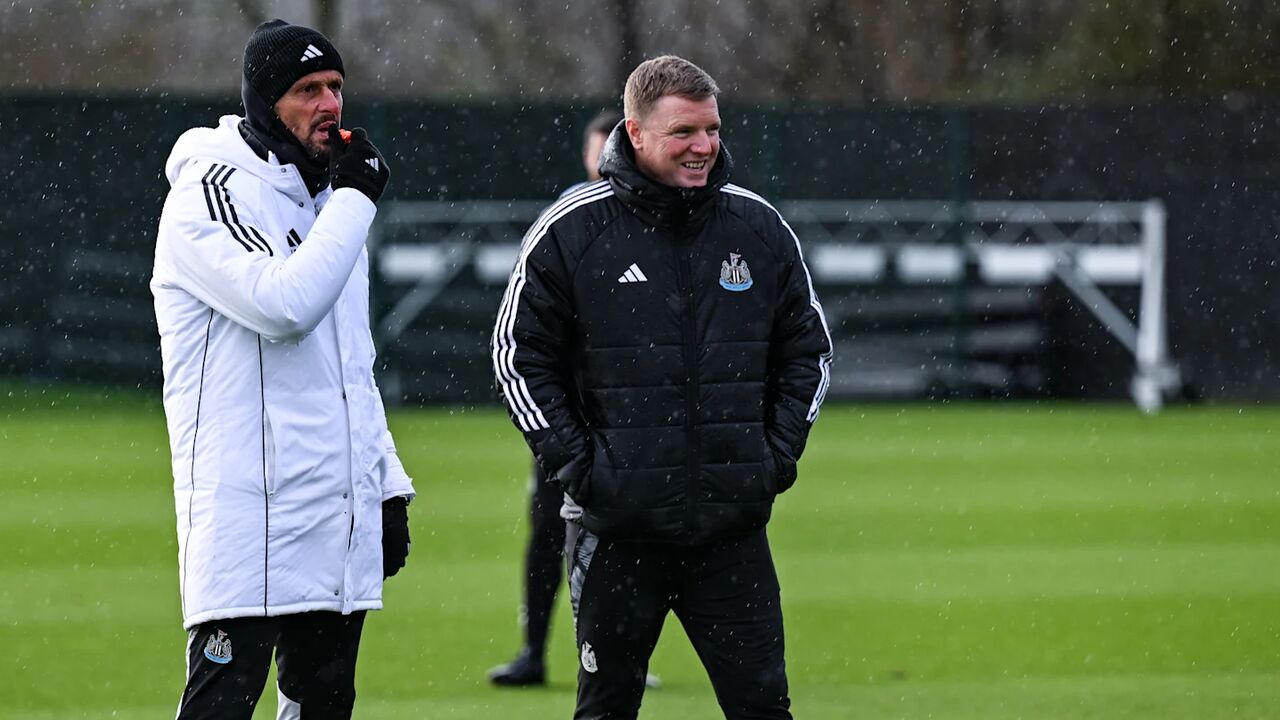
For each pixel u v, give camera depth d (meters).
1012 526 41.66
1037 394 74.31
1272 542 39.41
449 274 71.12
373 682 26.27
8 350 72.00
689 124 16.50
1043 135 73.62
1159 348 72.88
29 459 52.88
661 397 16.86
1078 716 23.75
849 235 74.00
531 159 71.44
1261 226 72.88
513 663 26.28
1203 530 41.06
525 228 71.56
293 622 16.67
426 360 71.06
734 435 17.00
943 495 46.72
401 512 17.84
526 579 26.20
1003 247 74.12
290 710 17.06
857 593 33.62
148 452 54.75
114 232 71.69
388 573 17.84
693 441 16.92
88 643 28.98
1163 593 33.50
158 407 67.12
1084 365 74.00
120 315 72.00
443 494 46.25
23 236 71.56
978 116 73.69
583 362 17.08
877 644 29.09
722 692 17.55
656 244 16.94
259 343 16.06
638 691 17.81
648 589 17.36
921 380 74.31
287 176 16.55
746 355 17.08
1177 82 96.75
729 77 97.19
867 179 73.88
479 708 24.48
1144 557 37.47
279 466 16.00
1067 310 74.12
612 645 17.48
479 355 71.31
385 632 30.14
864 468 52.34
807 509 44.34
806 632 30.08
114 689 25.72
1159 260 72.44
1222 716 23.69
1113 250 73.62
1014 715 23.80
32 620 30.83
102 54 93.94
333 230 16.09
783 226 17.67
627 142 17.02
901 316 74.25
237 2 93.69
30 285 71.81
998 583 34.62
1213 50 96.31
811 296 17.86
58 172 71.44
